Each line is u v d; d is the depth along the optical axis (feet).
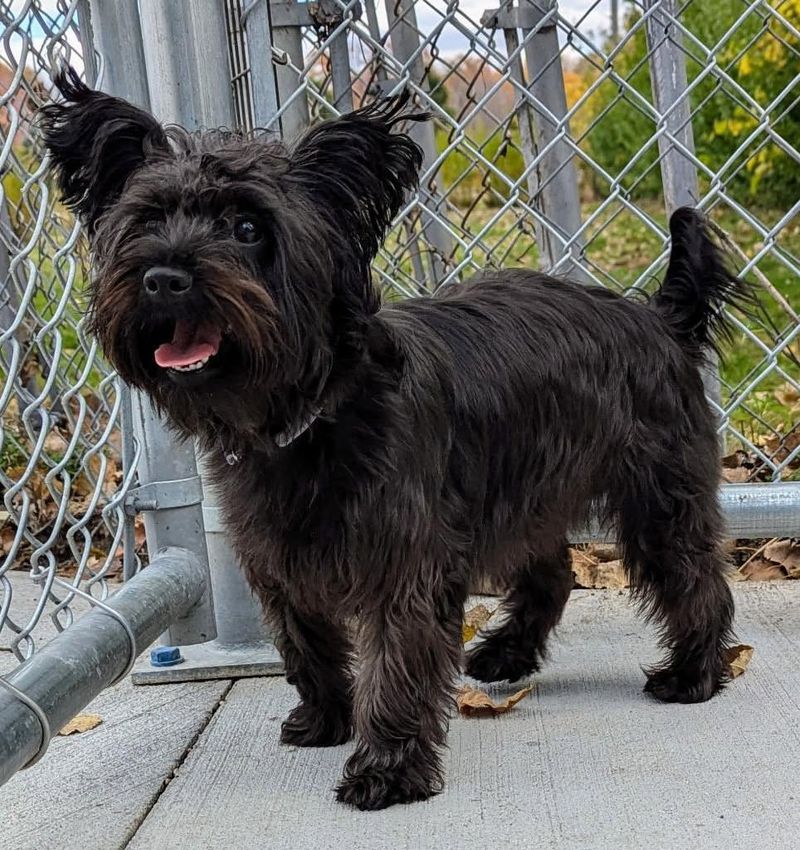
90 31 2.76
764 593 3.31
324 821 2.17
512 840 2.05
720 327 2.96
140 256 2.03
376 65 3.62
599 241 9.39
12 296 3.56
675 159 3.35
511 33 3.80
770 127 3.22
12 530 3.90
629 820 2.09
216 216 2.11
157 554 2.88
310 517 2.23
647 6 3.32
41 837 2.15
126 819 2.21
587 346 2.68
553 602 2.94
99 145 2.23
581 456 2.68
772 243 3.13
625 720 2.56
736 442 4.06
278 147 2.22
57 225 3.26
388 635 2.27
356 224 2.24
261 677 2.92
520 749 2.43
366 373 2.23
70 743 2.57
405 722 2.26
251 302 2.04
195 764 2.45
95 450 2.60
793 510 3.05
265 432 2.19
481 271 3.01
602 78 3.11
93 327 2.20
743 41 7.64
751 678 2.77
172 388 2.19
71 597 2.45
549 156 3.82
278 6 3.40
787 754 2.33
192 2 2.69
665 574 2.73
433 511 2.31
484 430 2.50
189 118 2.71
